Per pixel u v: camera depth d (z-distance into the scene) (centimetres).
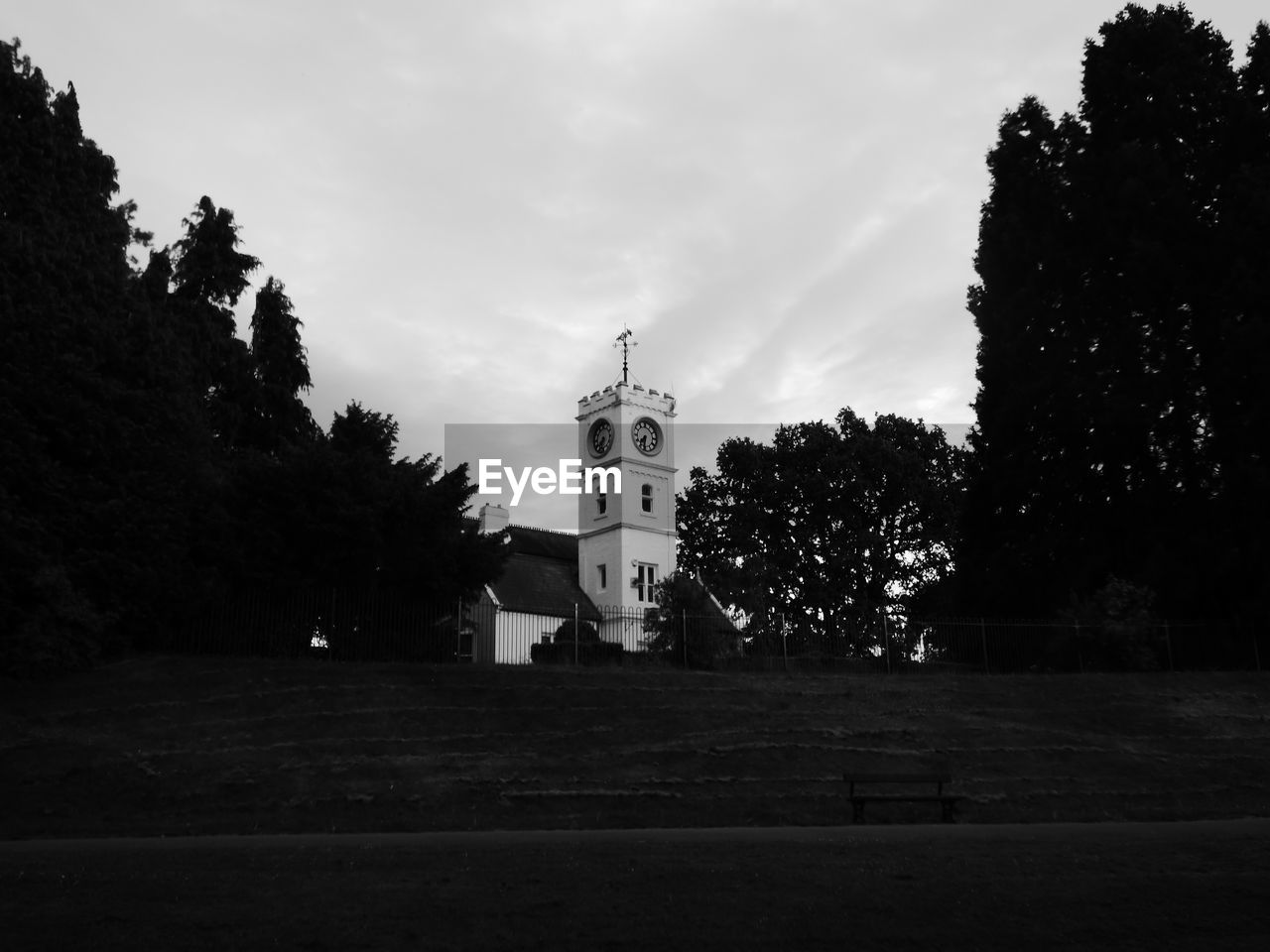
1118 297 4388
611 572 7531
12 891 1330
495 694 3003
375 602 3412
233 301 5347
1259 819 2198
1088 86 4622
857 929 1191
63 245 3659
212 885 1371
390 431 3975
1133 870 1473
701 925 1201
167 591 3188
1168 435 4175
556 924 1199
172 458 3453
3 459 3047
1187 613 3994
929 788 2467
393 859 1556
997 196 4891
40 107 3800
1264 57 4344
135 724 2672
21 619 2953
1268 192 3931
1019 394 4372
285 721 2728
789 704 3103
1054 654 3769
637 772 2525
